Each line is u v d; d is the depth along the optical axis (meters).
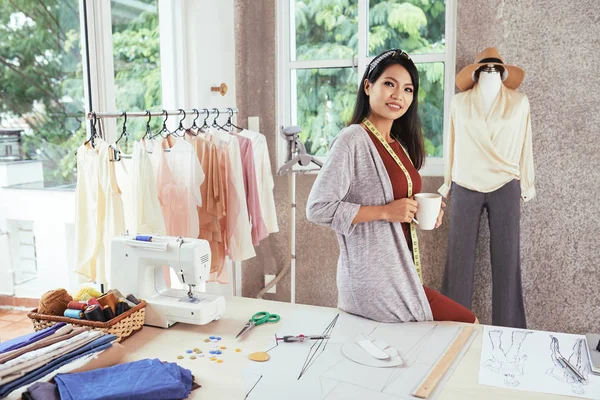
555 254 3.12
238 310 1.86
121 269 1.75
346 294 1.80
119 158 2.22
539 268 3.15
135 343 1.59
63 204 2.41
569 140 3.01
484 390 1.29
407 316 1.75
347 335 1.62
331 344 1.56
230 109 2.89
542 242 3.13
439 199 1.67
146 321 1.72
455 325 1.70
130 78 2.86
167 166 2.48
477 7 3.04
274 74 3.56
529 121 2.91
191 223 2.49
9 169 2.14
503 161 2.90
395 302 1.74
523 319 3.09
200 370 1.41
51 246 2.36
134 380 1.26
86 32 2.50
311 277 3.63
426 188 3.32
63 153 2.41
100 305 1.58
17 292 2.21
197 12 3.03
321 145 3.62
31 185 2.25
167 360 1.47
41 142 2.29
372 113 1.87
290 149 3.27
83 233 2.25
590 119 2.97
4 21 2.10
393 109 1.79
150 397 1.22
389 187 1.77
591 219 3.04
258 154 3.13
